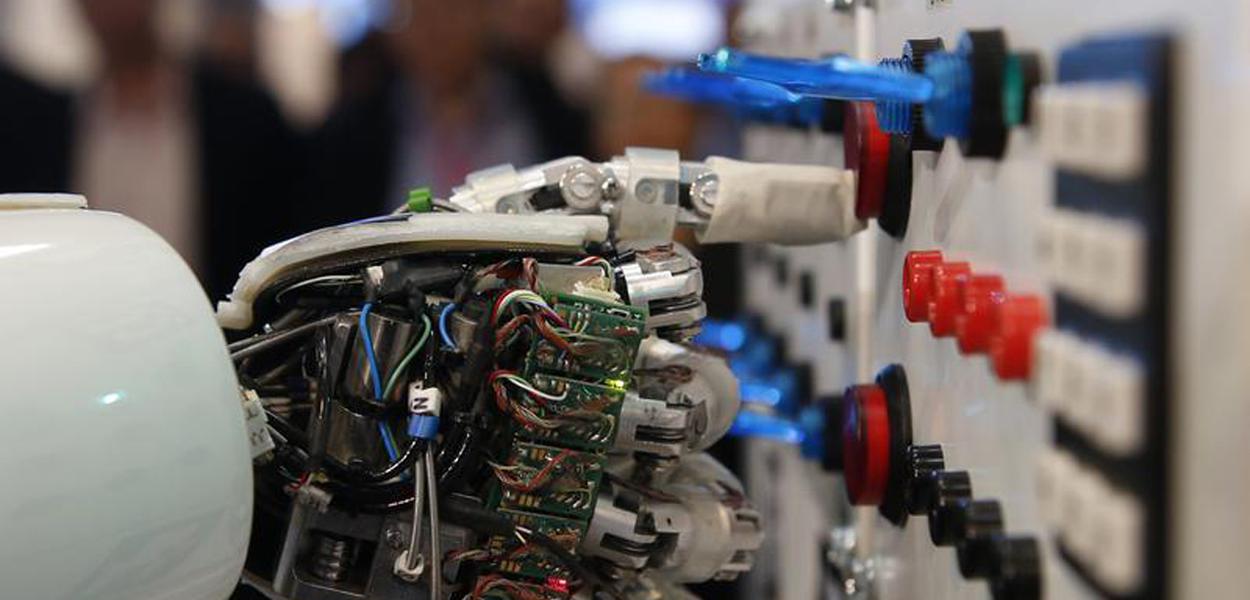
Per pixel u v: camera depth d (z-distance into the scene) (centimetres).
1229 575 76
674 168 150
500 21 327
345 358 127
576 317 125
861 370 167
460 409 126
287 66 332
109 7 316
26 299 109
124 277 112
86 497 106
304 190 334
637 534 136
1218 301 76
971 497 121
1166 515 81
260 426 123
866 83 117
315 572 129
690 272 138
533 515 129
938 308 121
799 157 201
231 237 332
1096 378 89
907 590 147
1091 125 90
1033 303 102
